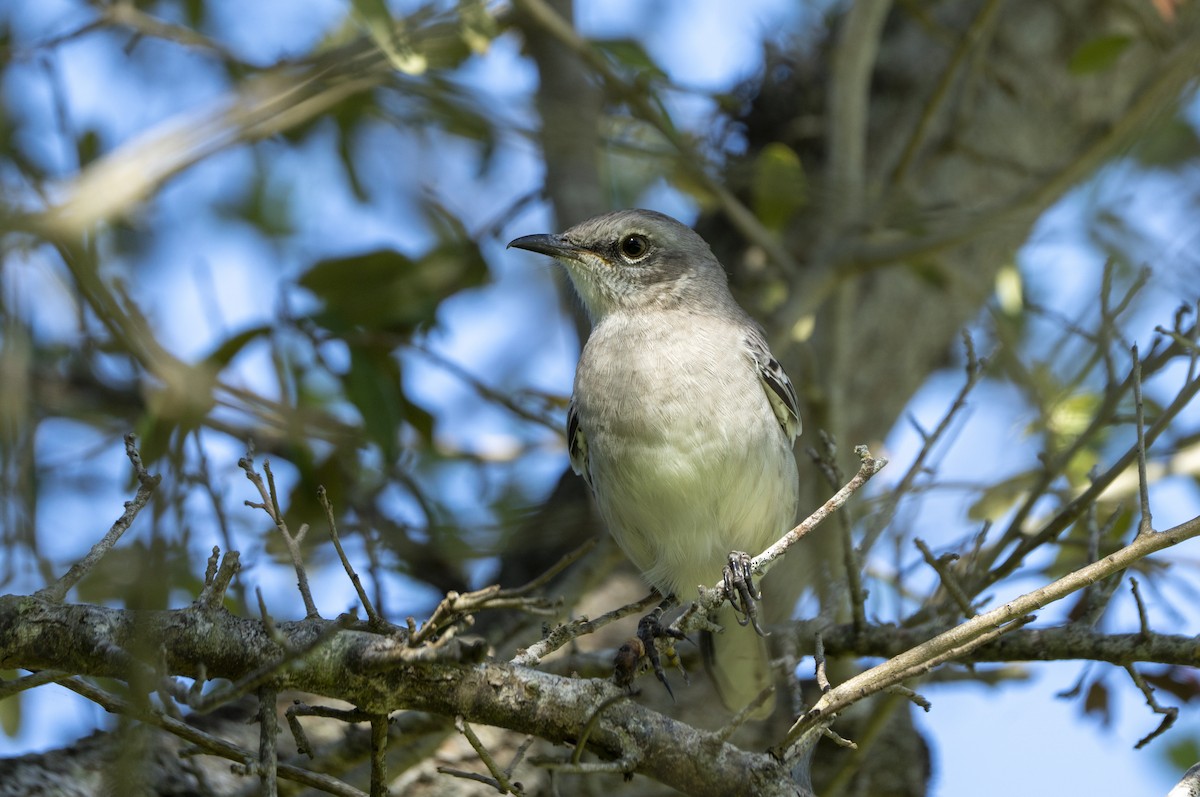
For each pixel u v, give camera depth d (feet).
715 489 32.48
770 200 41.78
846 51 42.14
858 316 45.27
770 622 37.09
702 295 35.78
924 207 41.73
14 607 21.24
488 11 36.52
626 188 50.44
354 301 38.73
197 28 40.50
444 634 20.70
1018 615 22.74
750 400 33.06
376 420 36.55
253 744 29.45
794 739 22.93
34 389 40.52
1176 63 39.22
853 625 29.48
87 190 32.53
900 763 34.42
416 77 37.47
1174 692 31.96
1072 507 29.48
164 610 21.76
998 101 47.62
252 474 21.97
